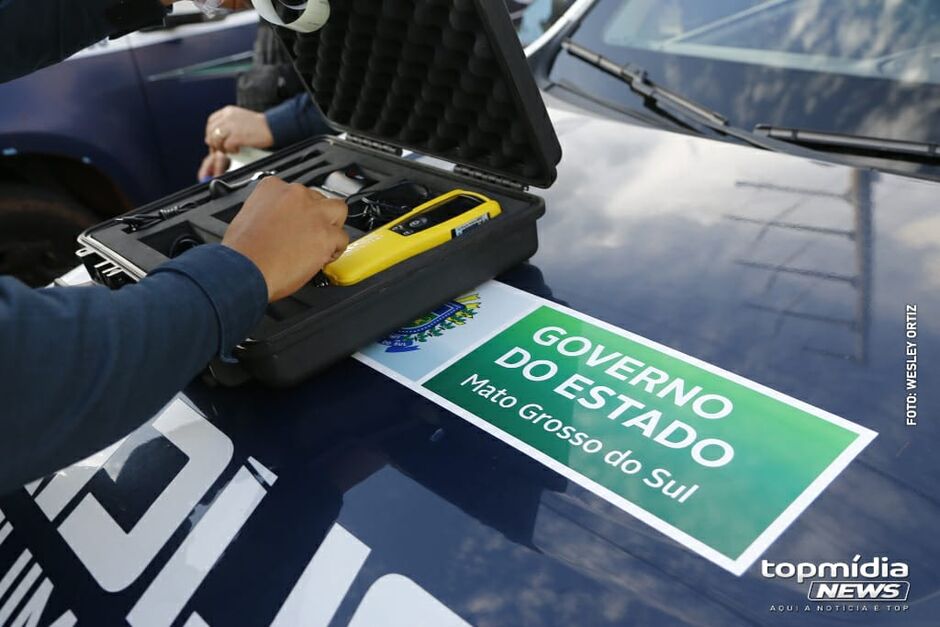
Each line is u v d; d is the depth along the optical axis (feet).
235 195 3.91
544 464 2.67
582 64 5.05
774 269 3.38
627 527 2.41
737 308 3.22
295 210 2.65
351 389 3.11
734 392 2.83
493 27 2.90
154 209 3.89
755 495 2.46
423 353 3.26
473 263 3.41
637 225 3.82
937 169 3.81
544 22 8.49
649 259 3.58
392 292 3.17
